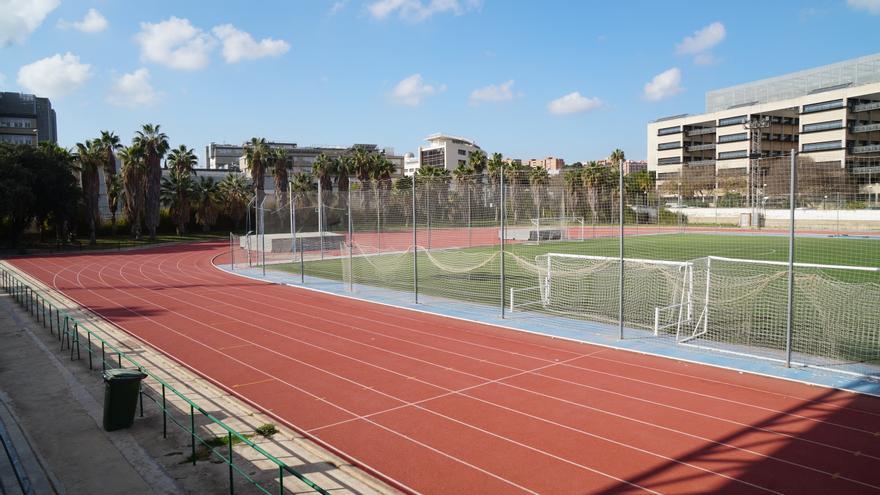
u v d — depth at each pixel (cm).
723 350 1145
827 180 2359
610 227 4284
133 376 799
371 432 779
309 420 826
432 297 1892
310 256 3491
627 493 600
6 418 842
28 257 3806
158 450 728
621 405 863
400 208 4525
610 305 1658
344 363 1122
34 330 1457
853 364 1041
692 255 3014
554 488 615
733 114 7669
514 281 2253
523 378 1006
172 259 3588
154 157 5312
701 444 719
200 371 1083
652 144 8938
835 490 596
